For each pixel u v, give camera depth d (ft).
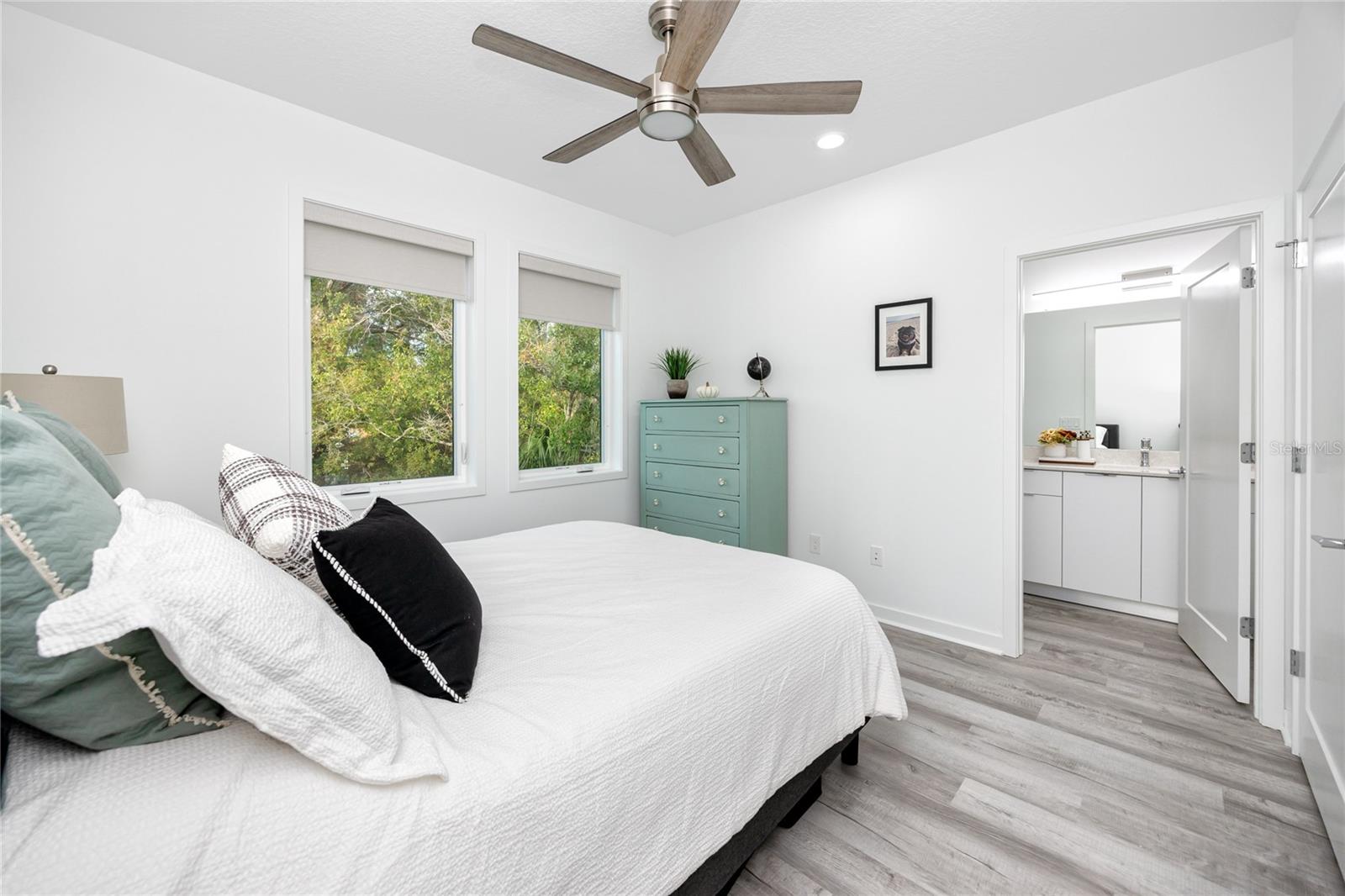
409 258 9.25
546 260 11.10
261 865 2.15
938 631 9.64
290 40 6.57
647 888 3.24
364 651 2.97
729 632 4.43
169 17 6.16
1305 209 5.88
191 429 7.14
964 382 9.26
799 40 6.54
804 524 11.47
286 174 7.84
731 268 12.65
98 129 6.46
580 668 3.79
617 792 3.13
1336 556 4.89
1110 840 4.91
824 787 5.65
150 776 2.33
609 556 6.70
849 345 10.70
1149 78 7.37
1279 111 6.64
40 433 2.56
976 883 4.46
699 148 6.54
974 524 9.22
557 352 11.90
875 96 7.74
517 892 2.65
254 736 2.68
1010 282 8.70
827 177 10.40
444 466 10.06
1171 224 7.32
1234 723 6.81
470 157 9.53
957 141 9.06
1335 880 4.46
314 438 8.59
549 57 5.12
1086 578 11.34
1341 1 4.94
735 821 3.86
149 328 6.82
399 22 6.29
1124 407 12.92
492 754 2.88
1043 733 6.61
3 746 2.30
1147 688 7.76
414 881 2.36
